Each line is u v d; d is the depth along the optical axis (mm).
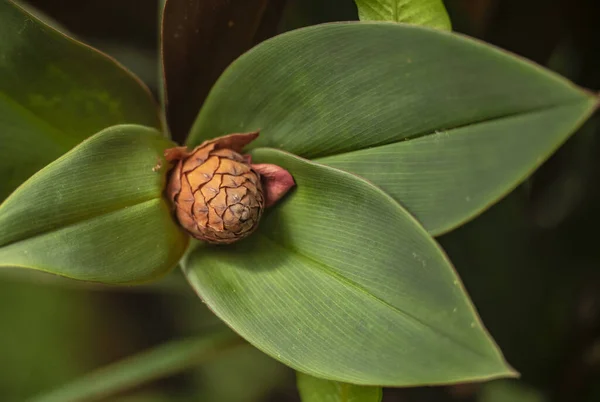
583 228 900
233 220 717
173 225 730
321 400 747
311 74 715
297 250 728
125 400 1144
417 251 696
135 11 949
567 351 898
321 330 710
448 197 708
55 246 697
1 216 688
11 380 1149
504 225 884
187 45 751
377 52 700
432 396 938
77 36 937
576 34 883
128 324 1243
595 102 671
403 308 696
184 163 728
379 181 718
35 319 1179
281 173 726
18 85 747
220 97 731
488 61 681
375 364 695
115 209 714
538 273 893
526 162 688
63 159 698
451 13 833
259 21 756
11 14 726
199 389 1178
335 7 822
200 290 730
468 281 884
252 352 1137
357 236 714
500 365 670
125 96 757
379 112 711
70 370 1180
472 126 698
